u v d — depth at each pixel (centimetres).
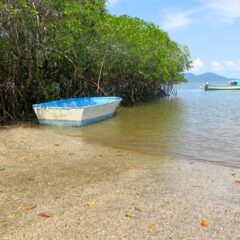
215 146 1191
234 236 511
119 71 2639
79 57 1997
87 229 525
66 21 1662
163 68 3059
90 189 704
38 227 532
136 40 2594
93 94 2233
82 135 1359
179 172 850
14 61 1609
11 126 1527
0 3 1330
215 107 2675
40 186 718
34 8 1498
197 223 552
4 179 762
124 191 695
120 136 1355
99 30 2095
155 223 548
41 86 1758
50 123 1570
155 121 1809
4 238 499
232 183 761
